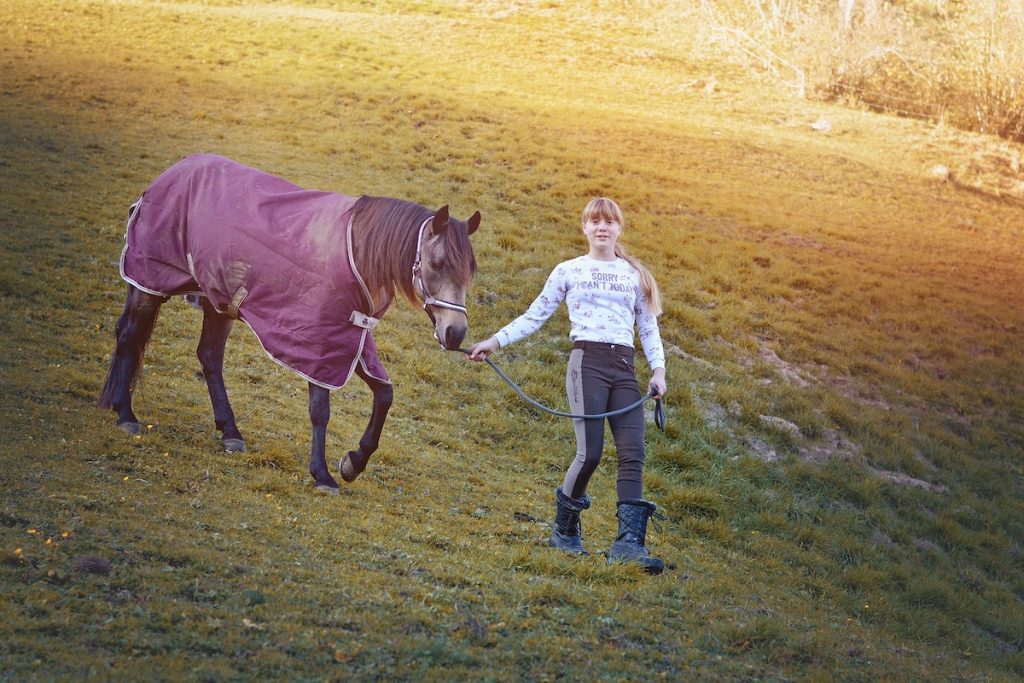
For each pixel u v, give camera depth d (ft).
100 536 13.51
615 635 13.71
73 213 35.65
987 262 51.34
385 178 45.44
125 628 11.01
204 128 49.93
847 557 24.62
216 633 11.32
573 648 12.85
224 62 64.34
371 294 17.12
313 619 12.24
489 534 18.03
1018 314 44.47
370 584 13.83
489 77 71.97
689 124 67.36
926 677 15.25
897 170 67.41
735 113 75.66
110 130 47.57
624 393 16.11
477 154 50.85
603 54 87.86
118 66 59.67
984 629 22.74
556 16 102.32
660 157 57.11
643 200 48.42
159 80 57.52
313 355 17.22
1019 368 39.88
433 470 22.08
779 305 40.52
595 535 19.61
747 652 14.25
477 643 12.49
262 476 18.11
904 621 21.09
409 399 27.35
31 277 28.94
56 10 71.36
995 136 82.69
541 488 23.08
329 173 44.98
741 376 33.63
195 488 16.65
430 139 52.31
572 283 16.25
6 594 11.30
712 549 22.06
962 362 39.24
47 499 14.46
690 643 14.03
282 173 43.78
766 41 97.76
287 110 54.65
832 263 45.96
